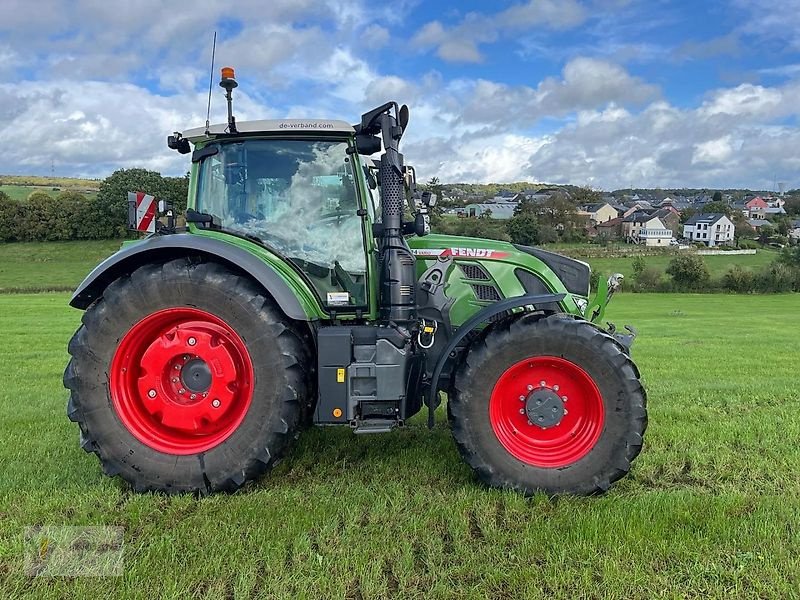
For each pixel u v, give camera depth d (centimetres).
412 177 440
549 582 260
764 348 1184
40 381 752
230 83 377
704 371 861
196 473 350
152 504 337
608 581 260
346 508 329
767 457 421
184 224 416
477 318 372
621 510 326
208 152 397
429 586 260
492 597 254
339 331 365
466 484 368
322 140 397
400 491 353
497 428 367
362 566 270
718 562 275
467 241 433
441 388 405
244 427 351
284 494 349
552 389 370
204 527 306
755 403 598
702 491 359
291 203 399
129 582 260
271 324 351
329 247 398
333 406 363
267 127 388
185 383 361
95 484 363
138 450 354
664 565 274
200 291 352
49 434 475
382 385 364
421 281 419
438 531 308
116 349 358
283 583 259
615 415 354
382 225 388
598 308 485
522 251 439
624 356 356
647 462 410
